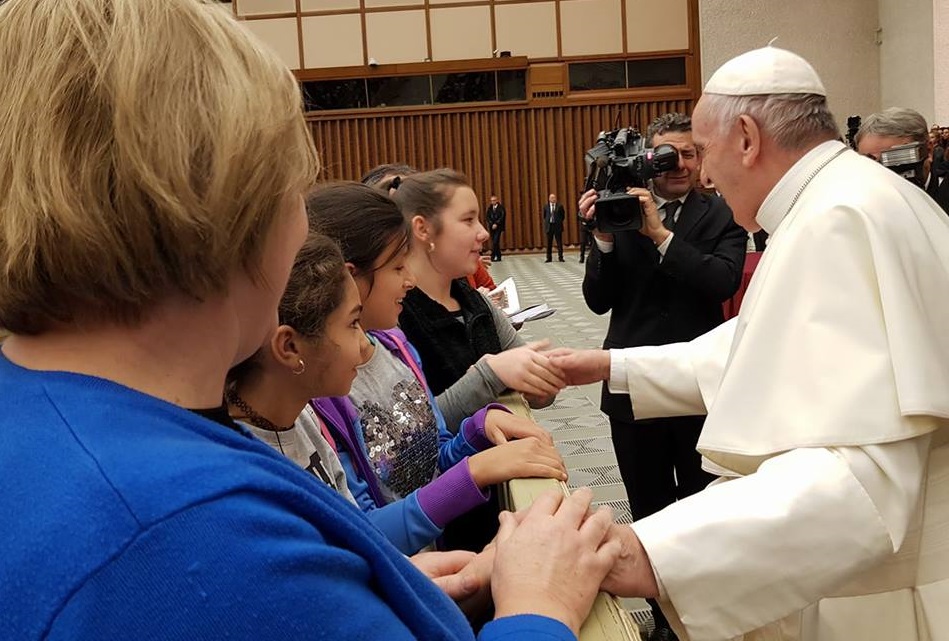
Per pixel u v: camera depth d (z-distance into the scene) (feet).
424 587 2.19
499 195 58.13
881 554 4.08
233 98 1.69
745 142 5.05
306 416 4.05
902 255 4.39
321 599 1.61
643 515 9.32
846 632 4.83
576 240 58.95
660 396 6.04
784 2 48.70
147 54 1.61
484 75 56.80
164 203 1.58
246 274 1.85
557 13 55.83
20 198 1.60
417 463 4.94
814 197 4.79
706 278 8.59
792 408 4.39
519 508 3.63
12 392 1.69
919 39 44.29
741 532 3.95
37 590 1.42
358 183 5.04
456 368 6.37
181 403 1.81
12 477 1.54
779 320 4.58
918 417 4.17
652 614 9.15
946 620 4.59
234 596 1.48
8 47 1.68
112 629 1.42
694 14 55.47
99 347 1.75
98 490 1.49
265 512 1.60
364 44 55.88
